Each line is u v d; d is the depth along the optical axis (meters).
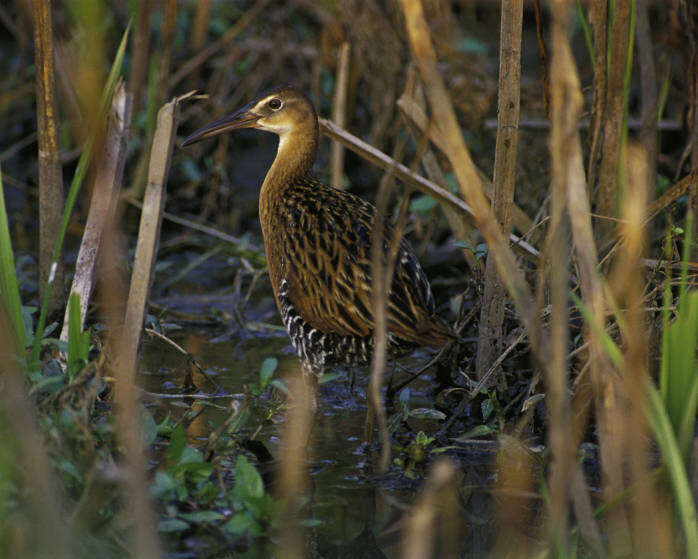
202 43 13.15
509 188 7.34
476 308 8.31
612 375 5.68
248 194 13.16
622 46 7.75
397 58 12.13
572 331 8.44
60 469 5.82
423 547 4.94
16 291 6.50
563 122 4.62
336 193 8.36
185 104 12.95
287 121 8.94
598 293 5.14
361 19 12.18
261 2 12.91
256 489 6.01
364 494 6.59
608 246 7.98
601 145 8.30
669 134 11.91
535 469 6.98
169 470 6.11
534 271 8.34
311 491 6.61
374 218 7.79
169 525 5.70
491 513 6.36
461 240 9.29
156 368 8.80
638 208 5.20
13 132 13.42
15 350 6.48
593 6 7.77
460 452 7.29
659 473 6.00
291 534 6.02
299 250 7.77
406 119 9.21
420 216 11.67
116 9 12.70
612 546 5.86
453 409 8.10
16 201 12.82
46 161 7.98
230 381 8.52
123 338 7.23
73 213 11.95
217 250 11.22
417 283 7.37
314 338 7.78
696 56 8.70
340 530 6.12
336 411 8.11
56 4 10.35
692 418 5.84
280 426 7.62
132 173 12.38
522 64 14.11
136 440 5.13
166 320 10.15
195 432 7.36
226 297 10.77
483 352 7.77
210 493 6.11
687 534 5.21
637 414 5.22
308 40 13.26
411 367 9.06
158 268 10.28
